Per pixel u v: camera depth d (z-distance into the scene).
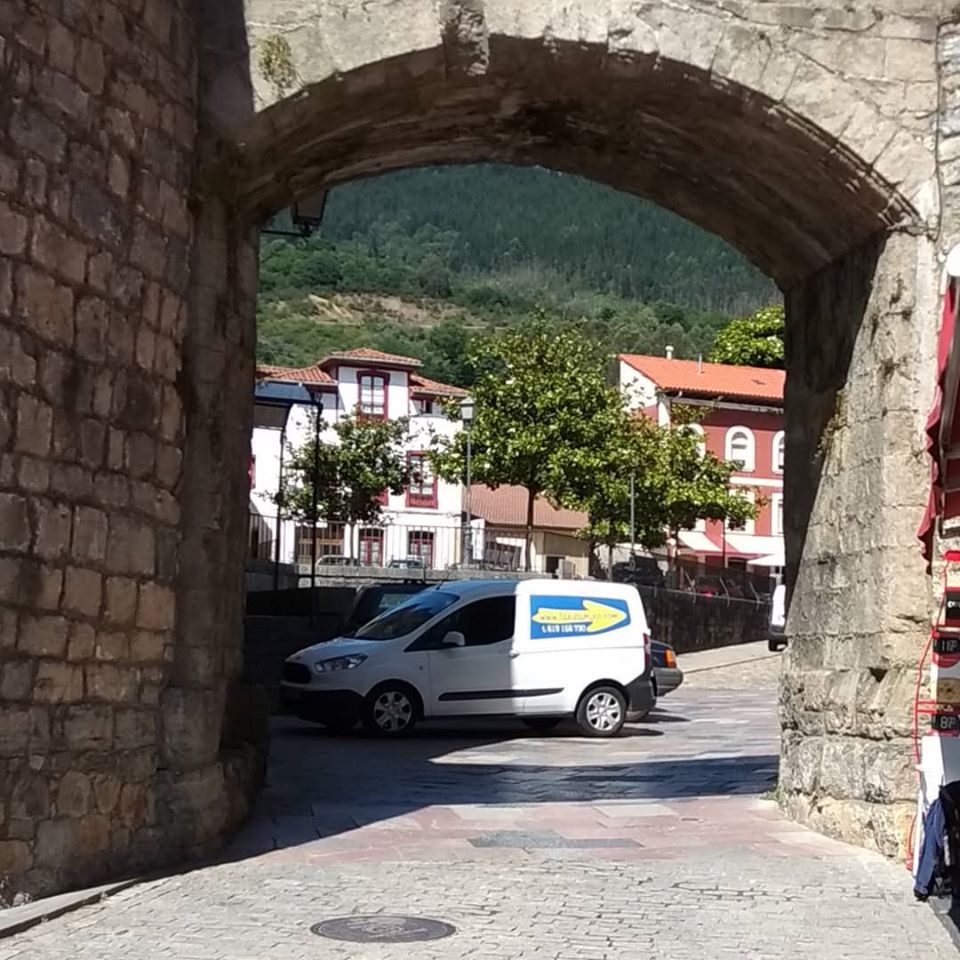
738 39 8.77
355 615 22.19
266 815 9.83
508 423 41.03
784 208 10.01
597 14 8.58
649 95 9.10
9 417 6.33
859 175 9.02
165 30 7.81
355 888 7.27
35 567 6.50
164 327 7.78
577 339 42.47
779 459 60.38
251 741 9.98
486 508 63.50
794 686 10.32
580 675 17.47
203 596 8.33
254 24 8.38
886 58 9.01
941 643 7.52
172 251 7.89
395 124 9.38
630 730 18.72
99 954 5.71
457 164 10.78
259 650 21.72
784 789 10.43
